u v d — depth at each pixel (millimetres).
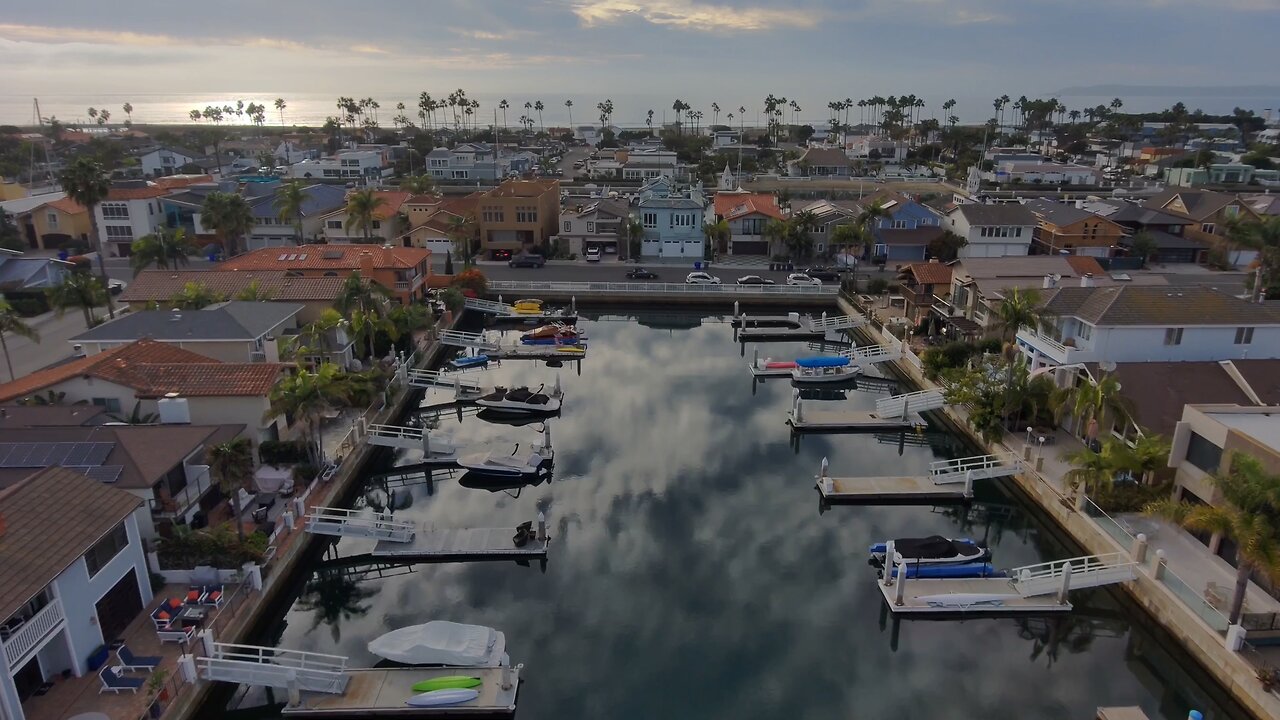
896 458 52469
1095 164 191500
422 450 51812
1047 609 35375
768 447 54094
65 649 27562
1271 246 71000
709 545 41500
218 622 31141
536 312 84312
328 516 40156
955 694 31297
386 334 65688
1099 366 47438
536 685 31312
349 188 134625
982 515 45812
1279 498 28359
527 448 51625
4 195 118375
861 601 36875
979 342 60906
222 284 68812
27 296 75562
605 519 44188
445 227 103375
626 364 71625
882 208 94625
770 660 32938
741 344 77938
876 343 73750
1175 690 32062
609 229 105625
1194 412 38406
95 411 41250
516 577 38750
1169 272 91562
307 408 42000
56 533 27578
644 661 32781
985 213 96812
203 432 38344
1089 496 40562
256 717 29984
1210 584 32406
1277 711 27406
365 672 30984
